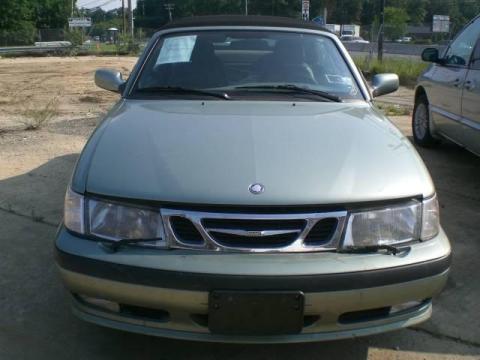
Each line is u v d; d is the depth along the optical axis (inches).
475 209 185.0
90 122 327.3
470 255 150.0
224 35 152.4
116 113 125.1
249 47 148.7
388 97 476.7
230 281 86.8
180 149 102.1
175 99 133.9
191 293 87.8
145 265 88.7
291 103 131.2
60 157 242.2
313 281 87.4
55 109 359.3
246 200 89.6
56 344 110.1
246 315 88.0
